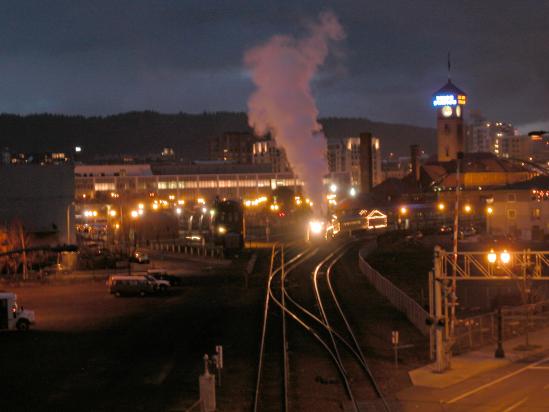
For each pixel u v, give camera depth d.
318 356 43.62
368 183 194.62
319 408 32.09
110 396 35.03
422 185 190.38
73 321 57.88
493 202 127.69
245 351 45.53
